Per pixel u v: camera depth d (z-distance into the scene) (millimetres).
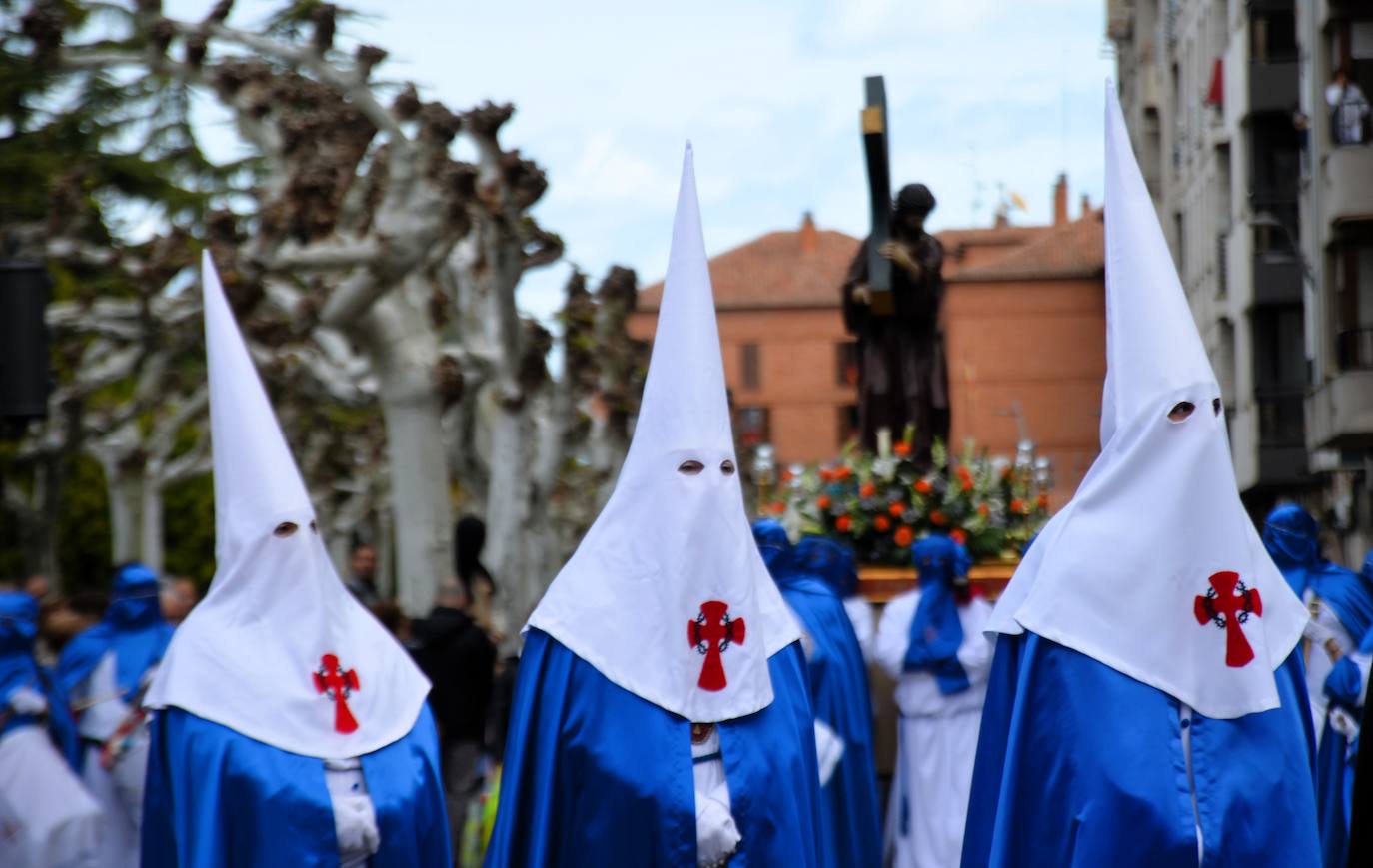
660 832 7941
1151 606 7754
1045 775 7801
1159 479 7809
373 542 50625
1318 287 34344
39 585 15547
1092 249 80500
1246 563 7793
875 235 16375
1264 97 41656
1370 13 33188
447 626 13281
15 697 10820
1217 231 46688
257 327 22438
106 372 26219
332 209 21688
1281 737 7840
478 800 13875
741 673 8078
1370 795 8164
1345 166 32406
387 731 8625
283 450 8656
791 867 8062
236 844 8297
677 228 8289
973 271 80375
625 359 29266
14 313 12828
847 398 84500
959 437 79750
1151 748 7660
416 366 22047
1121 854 7625
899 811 13031
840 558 12914
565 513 38562
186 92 37750
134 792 11703
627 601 8117
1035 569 8070
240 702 8367
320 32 22484
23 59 35875
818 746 11008
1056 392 80000
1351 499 36062
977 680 12828
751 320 85188
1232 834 7684
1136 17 61250
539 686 8219
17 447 30453
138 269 24984
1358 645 11711
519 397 23297
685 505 8086
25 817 10727
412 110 21438
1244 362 43906
